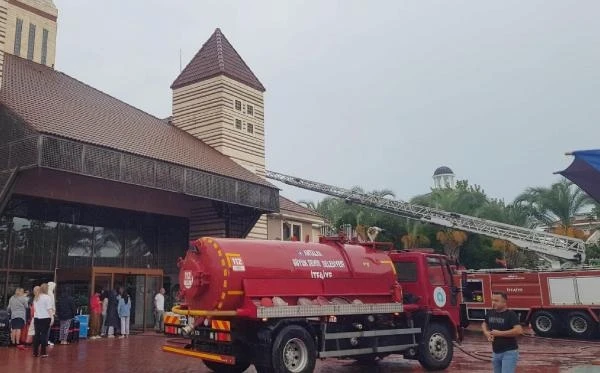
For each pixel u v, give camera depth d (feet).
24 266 65.87
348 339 38.11
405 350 41.55
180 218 87.20
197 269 34.63
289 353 34.14
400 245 135.23
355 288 39.52
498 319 26.94
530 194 130.31
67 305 57.88
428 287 43.47
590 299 72.90
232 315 33.09
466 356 51.70
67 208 71.82
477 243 129.29
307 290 36.60
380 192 142.41
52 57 100.27
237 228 86.33
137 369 40.40
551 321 75.66
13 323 53.88
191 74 100.53
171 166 67.92
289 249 37.27
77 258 72.08
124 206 77.25
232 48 104.73
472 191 140.26
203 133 95.66
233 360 33.06
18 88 67.92
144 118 90.33
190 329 35.47
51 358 45.85
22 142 56.03
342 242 41.65
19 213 66.33
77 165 57.47
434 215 110.42
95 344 57.52
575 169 42.93
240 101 99.09
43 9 99.45
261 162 101.30
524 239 97.76
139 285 73.92
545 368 42.86
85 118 68.49
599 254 115.34
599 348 58.65
